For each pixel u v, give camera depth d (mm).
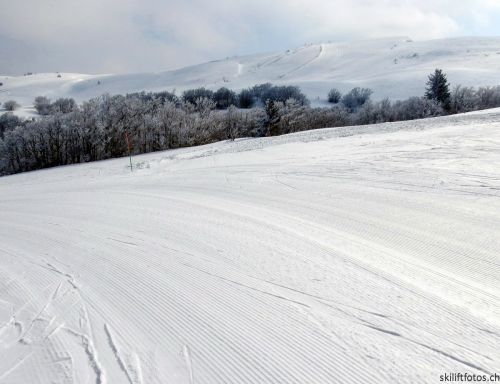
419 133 17906
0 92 155125
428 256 5129
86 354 3357
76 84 169250
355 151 14375
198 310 4004
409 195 8023
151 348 3410
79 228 7367
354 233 6137
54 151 32844
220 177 12008
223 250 5621
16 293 4617
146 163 19406
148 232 6715
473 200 7348
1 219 8984
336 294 4172
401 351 3205
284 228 6527
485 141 13344
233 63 190375
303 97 83312
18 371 3184
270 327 3637
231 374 3051
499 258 4961
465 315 3695
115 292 4492
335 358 3164
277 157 15133
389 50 170875
